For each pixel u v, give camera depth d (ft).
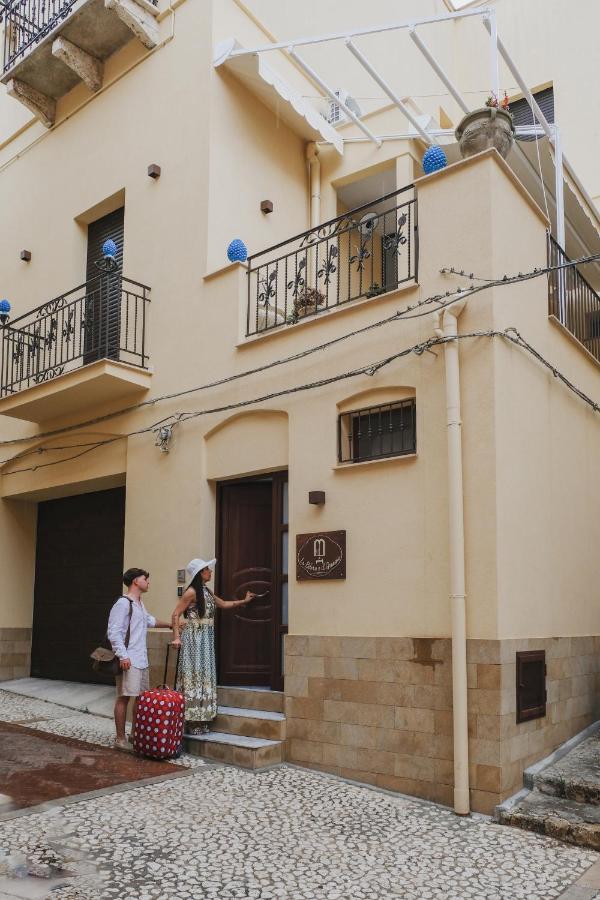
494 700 18.56
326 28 36.94
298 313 26.78
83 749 23.44
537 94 42.37
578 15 41.19
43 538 38.32
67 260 35.01
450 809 18.74
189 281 28.76
